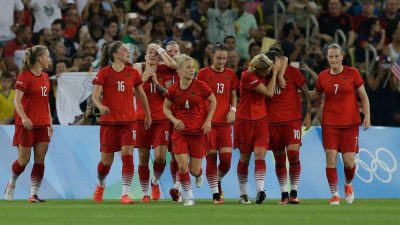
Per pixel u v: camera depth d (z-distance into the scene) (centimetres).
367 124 4353
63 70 5631
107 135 4403
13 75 5600
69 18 6400
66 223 3156
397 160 5412
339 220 3319
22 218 3375
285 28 6794
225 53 4409
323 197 5206
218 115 4394
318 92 4425
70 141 5022
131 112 4394
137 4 6781
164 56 4528
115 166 5003
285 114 4403
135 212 3684
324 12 6862
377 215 3588
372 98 6294
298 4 6906
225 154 4403
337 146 4366
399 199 5034
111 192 4966
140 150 4616
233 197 5078
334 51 4319
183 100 4162
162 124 4556
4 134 4931
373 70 6350
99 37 6369
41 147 4500
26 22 6462
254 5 7212
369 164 5334
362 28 6875
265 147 4378
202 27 6706
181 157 4172
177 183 4606
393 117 6303
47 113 4509
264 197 4375
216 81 4403
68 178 4956
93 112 5234
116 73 4372
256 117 4359
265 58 4266
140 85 4428
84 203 4391
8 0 6238
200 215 3516
